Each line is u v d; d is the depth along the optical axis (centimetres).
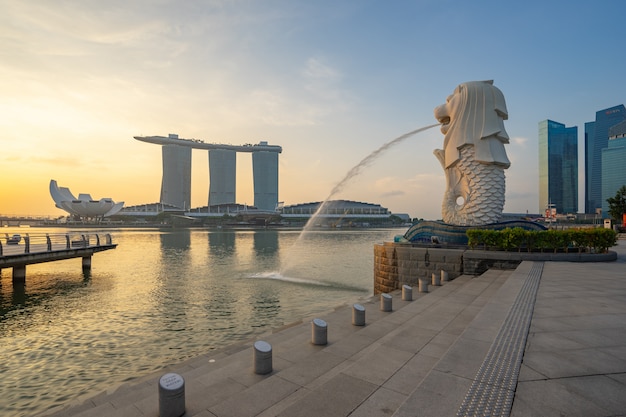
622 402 454
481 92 2575
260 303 2217
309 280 3070
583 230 2022
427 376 531
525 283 1278
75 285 2786
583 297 1052
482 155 2536
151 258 4784
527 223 2342
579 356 607
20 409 996
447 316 1089
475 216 2544
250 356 926
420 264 2159
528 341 680
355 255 5356
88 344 1491
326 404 507
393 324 1085
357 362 678
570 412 431
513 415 425
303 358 837
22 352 1403
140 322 1808
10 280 2936
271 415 530
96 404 813
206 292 2547
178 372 941
